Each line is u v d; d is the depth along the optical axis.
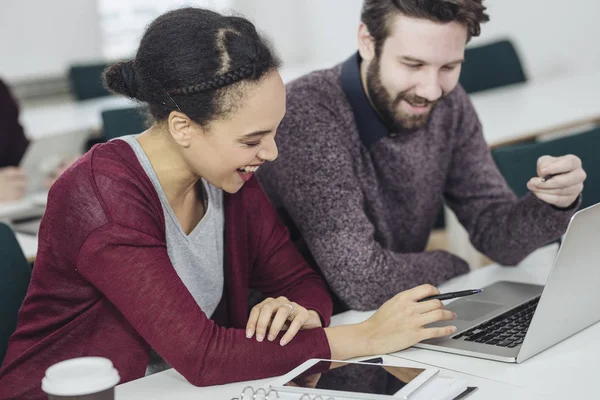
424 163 1.88
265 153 1.34
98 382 0.99
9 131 3.44
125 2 5.31
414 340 1.41
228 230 1.57
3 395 1.44
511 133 2.90
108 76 1.41
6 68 5.00
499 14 4.86
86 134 3.11
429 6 1.59
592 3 4.39
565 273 1.31
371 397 1.16
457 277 1.82
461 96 1.94
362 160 1.83
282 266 1.66
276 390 1.22
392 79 1.69
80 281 1.42
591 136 2.28
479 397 1.21
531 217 1.80
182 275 1.50
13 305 1.64
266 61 1.30
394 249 1.93
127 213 1.35
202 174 1.38
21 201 2.74
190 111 1.30
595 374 1.27
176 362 1.34
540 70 4.76
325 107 1.76
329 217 1.71
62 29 5.13
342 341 1.42
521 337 1.41
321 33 5.67
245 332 1.38
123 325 1.44
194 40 1.29
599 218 1.33
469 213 1.96
